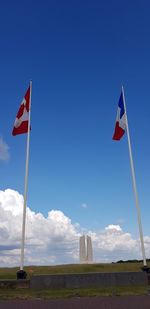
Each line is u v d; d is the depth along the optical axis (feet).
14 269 93.97
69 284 70.23
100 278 71.51
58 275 70.33
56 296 59.67
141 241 79.92
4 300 56.39
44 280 69.56
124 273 72.79
